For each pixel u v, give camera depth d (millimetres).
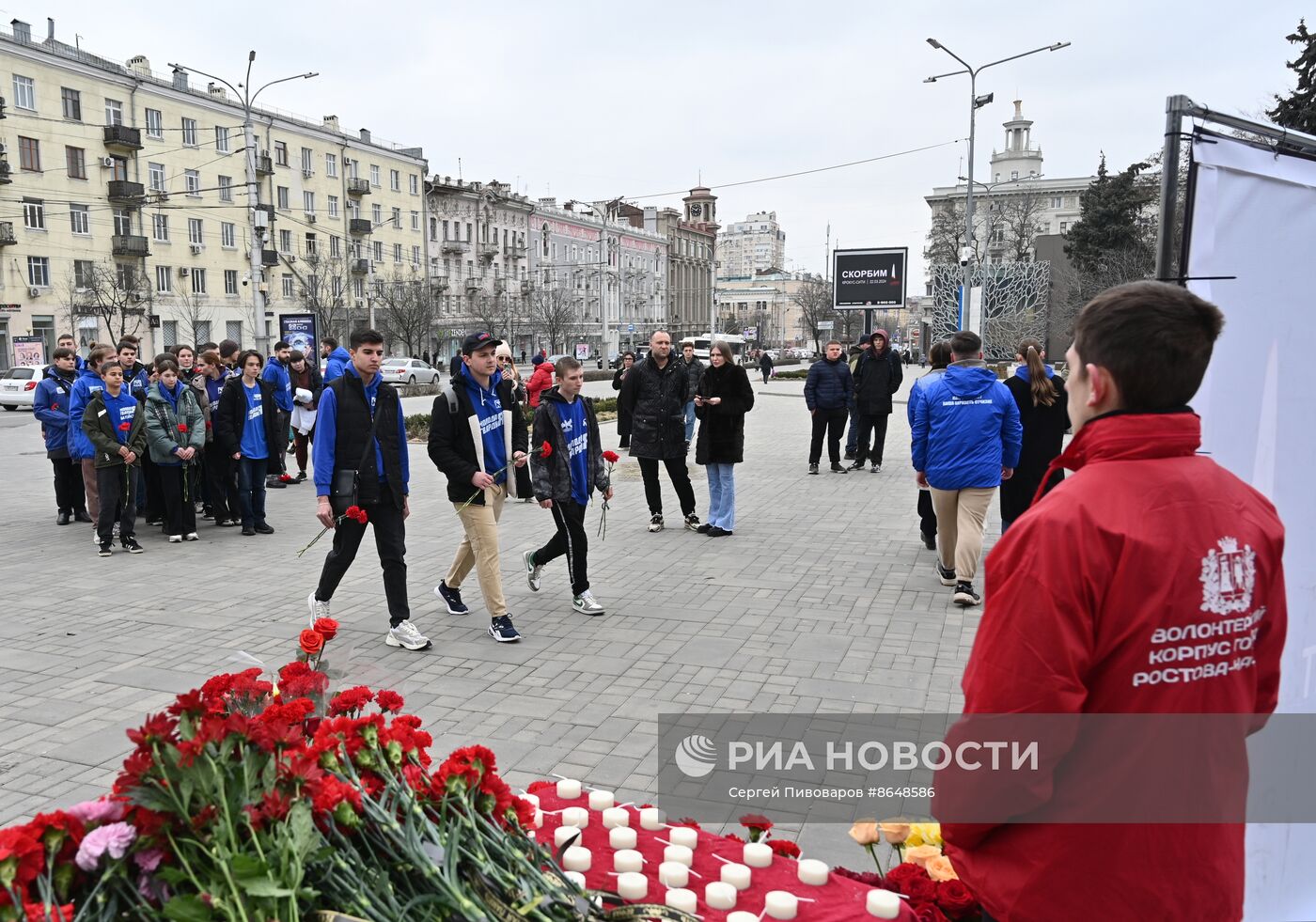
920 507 8461
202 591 7355
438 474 14195
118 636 6145
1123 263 43875
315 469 5910
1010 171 107438
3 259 43531
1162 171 2301
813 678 5254
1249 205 2393
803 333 143000
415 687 5172
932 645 5824
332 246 62406
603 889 2102
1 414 29547
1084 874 1616
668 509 10852
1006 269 35344
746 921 1933
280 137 58156
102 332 46750
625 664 5531
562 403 6500
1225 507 1669
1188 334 1631
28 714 4805
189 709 1855
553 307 74000
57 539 9562
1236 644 1668
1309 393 2584
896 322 119438
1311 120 21375
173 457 9195
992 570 1685
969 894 2115
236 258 55688
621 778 4055
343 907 1712
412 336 58250
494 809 2012
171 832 1718
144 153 50000
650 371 9328
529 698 4988
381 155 66250
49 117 45188
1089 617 1571
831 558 8250
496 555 6023
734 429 9094
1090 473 1660
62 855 1694
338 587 7473
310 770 1793
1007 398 6688
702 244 117875
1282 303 2496
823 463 14969
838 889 2143
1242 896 1712
